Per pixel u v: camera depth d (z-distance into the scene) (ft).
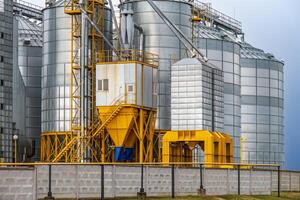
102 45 380.78
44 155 418.31
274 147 581.12
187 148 345.10
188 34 409.69
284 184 307.58
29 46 503.20
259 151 572.10
